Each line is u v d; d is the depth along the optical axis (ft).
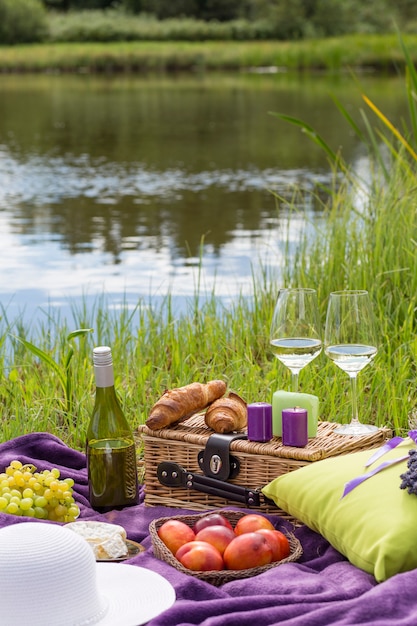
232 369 14.32
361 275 16.63
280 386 12.99
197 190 38.50
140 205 35.58
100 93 86.02
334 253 17.51
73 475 9.59
